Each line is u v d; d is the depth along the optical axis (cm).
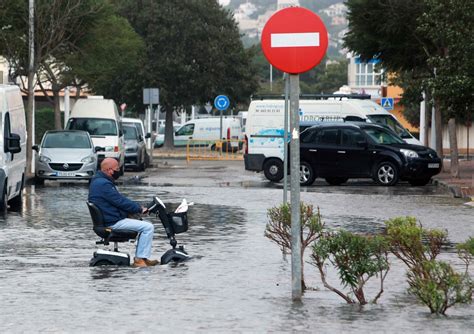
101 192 2253
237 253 2450
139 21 10212
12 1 5684
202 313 1648
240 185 5138
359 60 6278
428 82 5016
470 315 1638
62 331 1505
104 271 2144
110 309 1684
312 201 4062
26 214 3469
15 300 1772
